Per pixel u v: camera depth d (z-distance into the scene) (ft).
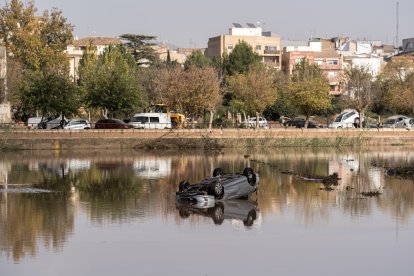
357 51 588.50
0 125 233.14
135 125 259.19
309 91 278.26
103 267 69.56
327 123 308.40
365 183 138.21
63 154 215.72
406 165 177.37
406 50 611.47
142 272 67.87
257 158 203.21
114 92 269.44
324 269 69.10
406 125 291.38
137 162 187.83
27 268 69.10
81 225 90.38
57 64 317.63
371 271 68.33
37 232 85.81
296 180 143.23
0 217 96.17
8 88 268.41
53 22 330.54
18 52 316.81
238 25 547.49
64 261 71.72
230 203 110.11
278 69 472.85
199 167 172.04
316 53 488.02
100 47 501.97
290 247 78.13
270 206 106.83
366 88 298.35
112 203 109.40
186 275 66.95
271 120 364.58
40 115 310.04
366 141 265.75
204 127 276.21
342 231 86.89
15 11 320.50
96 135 237.66
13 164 179.93
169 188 128.98
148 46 447.83
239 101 296.51
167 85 282.15
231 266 70.08
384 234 84.89
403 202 110.52
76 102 259.39
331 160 196.13
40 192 122.83
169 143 242.17
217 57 447.01
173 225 90.74
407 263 71.10
